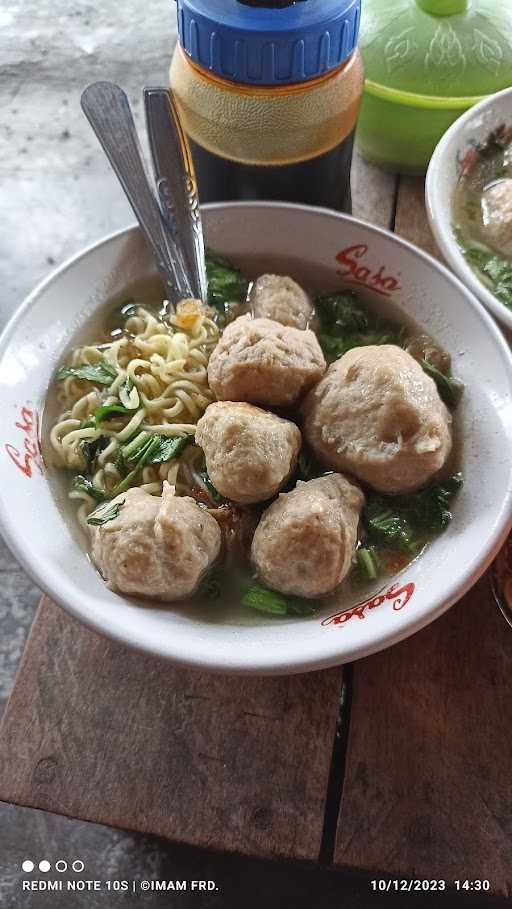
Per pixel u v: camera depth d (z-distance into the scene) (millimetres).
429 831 215
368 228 266
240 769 224
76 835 281
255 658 189
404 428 222
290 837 215
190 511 220
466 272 257
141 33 427
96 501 241
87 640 241
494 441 231
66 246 365
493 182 296
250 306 278
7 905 270
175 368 269
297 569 212
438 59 306
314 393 239
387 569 226
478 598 245
